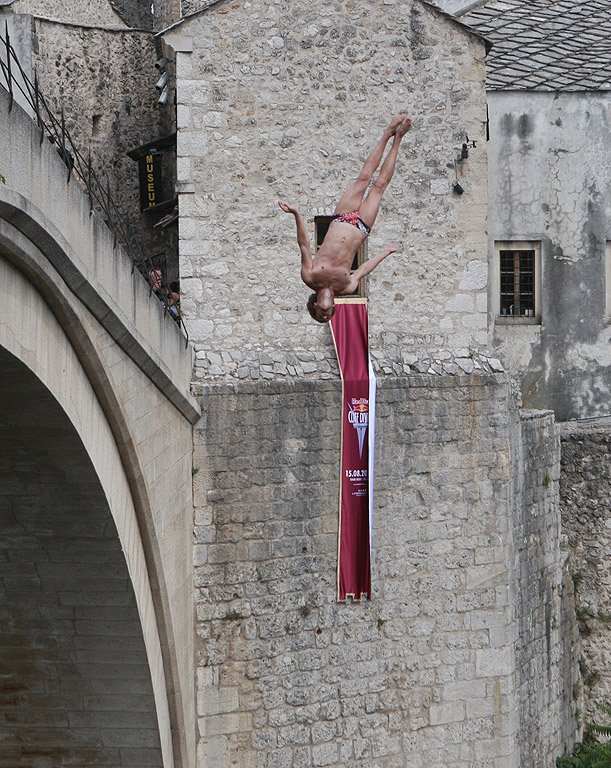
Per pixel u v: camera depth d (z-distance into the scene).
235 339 19.39
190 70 19.27
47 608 15.55
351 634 19.66
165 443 16.64
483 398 20.58
